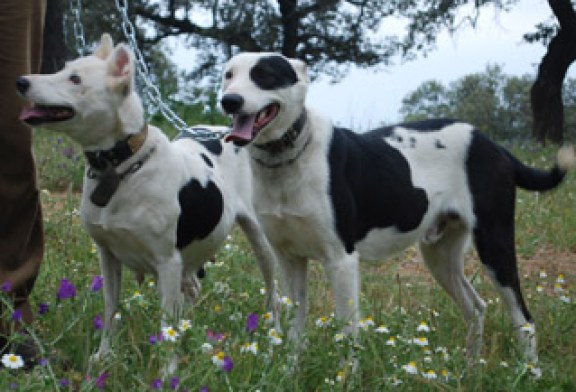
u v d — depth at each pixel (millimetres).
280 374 2576
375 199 3027
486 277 4012
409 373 2621
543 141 11516
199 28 14109
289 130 2852
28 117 2686
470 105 26047
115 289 2973
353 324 2844
